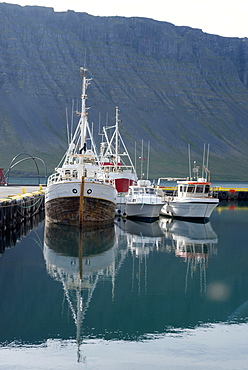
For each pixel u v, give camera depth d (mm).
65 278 27734
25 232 44281
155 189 60344
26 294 24359
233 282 27594
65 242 39094
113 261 32688
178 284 27031
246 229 50719
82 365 16656
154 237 43562
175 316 21562
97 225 45281
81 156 45625
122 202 58250
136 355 17469
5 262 31516
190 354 17625
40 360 16969
